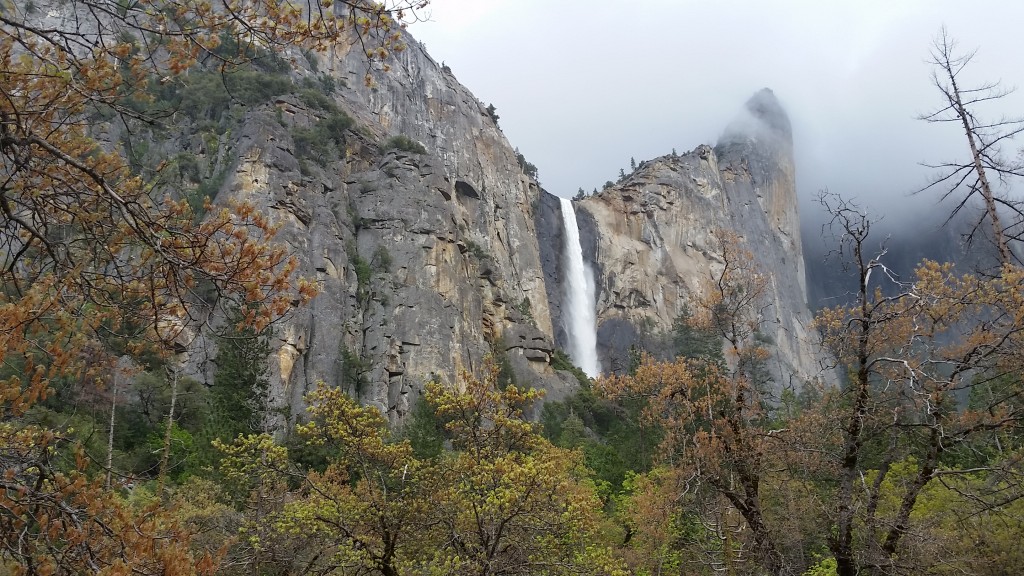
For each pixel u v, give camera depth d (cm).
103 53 686
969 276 1384
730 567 1620
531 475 1338
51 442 667
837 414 1440
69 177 683
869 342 1407
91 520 591
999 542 1534
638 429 3669
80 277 673
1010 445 1524
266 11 709
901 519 1345
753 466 1512
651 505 2184
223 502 2081
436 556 1354
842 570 1377
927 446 1360
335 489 1559
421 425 3067
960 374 1348
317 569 1520
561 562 1394
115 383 2431
